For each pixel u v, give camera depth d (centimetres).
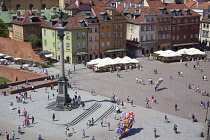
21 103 8894
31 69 12231
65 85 8550
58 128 7450
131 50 15012
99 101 9094
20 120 7844
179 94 9856
